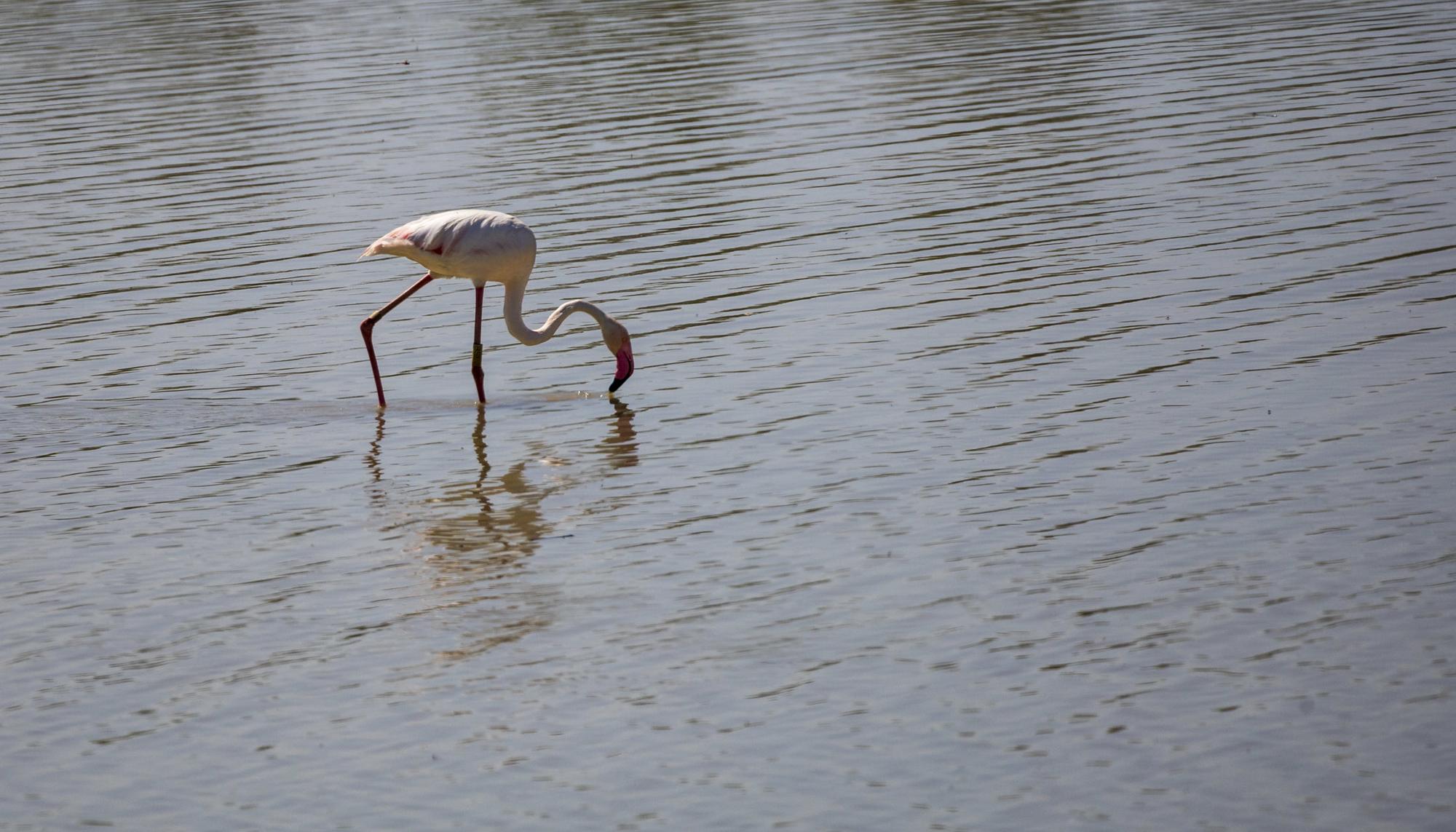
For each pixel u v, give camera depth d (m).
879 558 10.57
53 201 22.58
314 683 9.30
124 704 9.16
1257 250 17.33
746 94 27.59
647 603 10.11
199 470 13.16
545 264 18.73
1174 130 23.38
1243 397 13.20
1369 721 8.20
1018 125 24.31
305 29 36.97
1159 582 9.95
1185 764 7.94
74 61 33.72
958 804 7.72
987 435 12.75
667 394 14.47
